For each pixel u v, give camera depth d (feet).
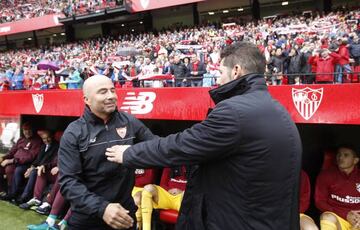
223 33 57.06
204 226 5.06
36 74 37.68
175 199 11.58
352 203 9.63
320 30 42.55
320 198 10.08
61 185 6.47
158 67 33.37
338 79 15.16
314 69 21.97
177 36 64.85
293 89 9.16
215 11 76.89
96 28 96.89
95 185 6.72
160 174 14.21
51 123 17.99
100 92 6.55
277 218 4.78
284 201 4.82
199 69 28.27
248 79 5.04
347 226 9.42
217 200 4.94
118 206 6.13
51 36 108.06
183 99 10.91
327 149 11.04
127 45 70.54
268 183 4.71
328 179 10.05
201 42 53.21
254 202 4.75
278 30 45.73
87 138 6.61
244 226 4.77
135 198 11.54
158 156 5.06
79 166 6.60
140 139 7.34
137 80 18.19
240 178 4.75
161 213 11.43
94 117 6.73
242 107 4.73
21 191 16.69
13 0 105.70
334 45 29.73
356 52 24.64
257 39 46.62
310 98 8.89
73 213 6.89
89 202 6.15
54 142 16.26
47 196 14.83
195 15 78.84
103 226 6.72
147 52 52.60
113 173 6.71
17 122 19.07
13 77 43.62
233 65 5.17
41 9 97.30
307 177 10.71
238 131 4.62
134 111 11.98
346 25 43.55
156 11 84.02
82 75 34.96
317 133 11.84
